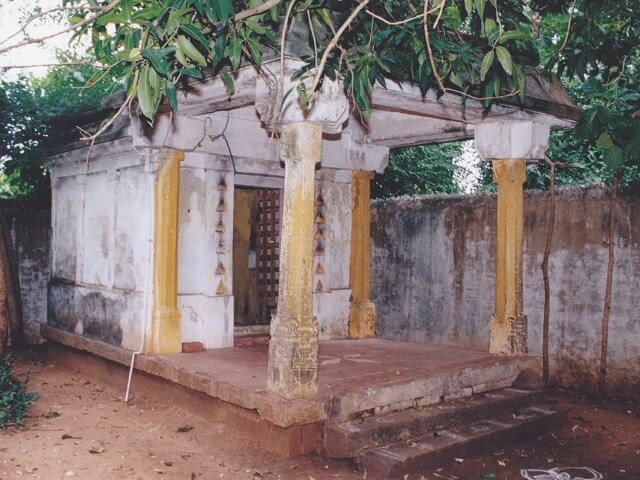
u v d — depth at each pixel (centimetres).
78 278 838
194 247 727
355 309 860
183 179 717
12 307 977
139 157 709
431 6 471
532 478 504
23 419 607
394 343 804
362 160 855
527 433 599
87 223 818
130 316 718
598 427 645
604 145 594
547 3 589
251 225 923
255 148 765
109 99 696
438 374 601
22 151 974
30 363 879
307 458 508
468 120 673
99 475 479
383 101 596
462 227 917
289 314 516
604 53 608
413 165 1190
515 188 682
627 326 746
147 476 480
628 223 743
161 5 388
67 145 816
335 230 850
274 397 513
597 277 771
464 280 913
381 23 489
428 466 509
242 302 938
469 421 591
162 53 366
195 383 595
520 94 466
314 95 501
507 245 687
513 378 671
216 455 522
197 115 697
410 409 573
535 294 827
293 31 496
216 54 411
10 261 978
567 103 673
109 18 379
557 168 979
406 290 985
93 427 594
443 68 512
